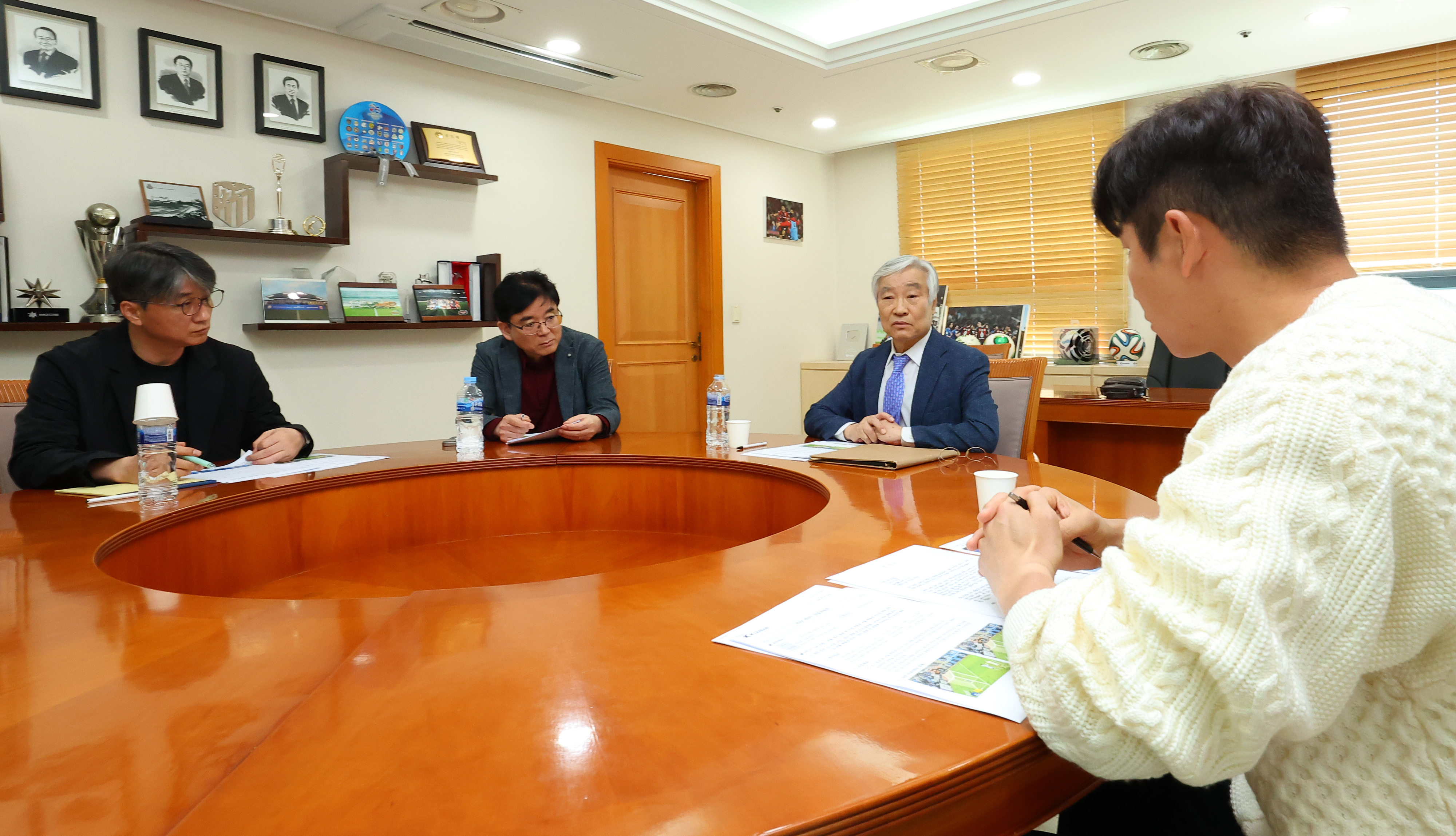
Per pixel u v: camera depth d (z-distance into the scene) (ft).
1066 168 18.07
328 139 12.50
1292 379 1.85
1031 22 12.74
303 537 5.96
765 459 6.84
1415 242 14.55
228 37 11.49
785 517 6.33
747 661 2.51
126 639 2.81
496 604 3.11
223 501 5.36
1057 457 11.71
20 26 9.80
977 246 19.56
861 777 1.85
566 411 9.41
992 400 7.90
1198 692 1.78
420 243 13.61
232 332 11.59
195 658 2.61
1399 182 14.60
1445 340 1.86
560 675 2.43
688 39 13.15
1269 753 2.19
